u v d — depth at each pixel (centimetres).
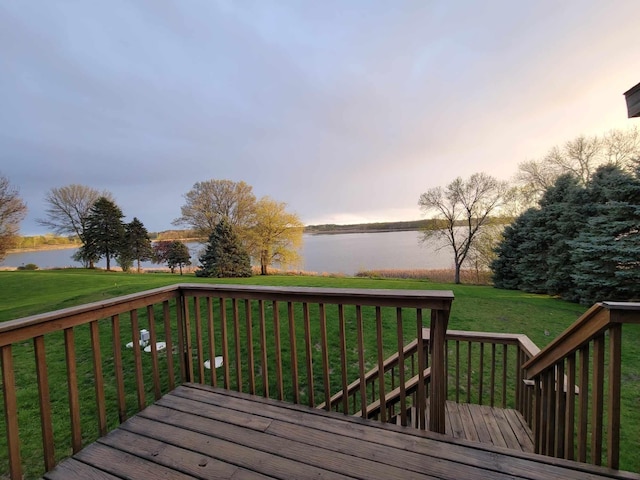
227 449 166
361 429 180
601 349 137
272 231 2355
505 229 1501
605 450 315
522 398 275
